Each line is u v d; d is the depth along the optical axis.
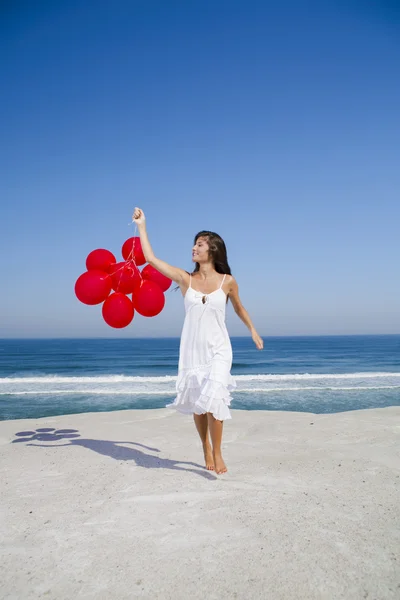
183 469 3.68
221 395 3.23
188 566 2.08
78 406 11.88
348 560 2.11
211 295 3.45
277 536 2.37
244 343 99.31
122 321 4.21
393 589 1.88
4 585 1.95
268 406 11.55
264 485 3.23
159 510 2.75
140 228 3.59
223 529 2.47
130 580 1.97
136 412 7.06
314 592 1.86
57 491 3.12
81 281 4.14
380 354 56.50
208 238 3.55
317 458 4.02
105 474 3.52
